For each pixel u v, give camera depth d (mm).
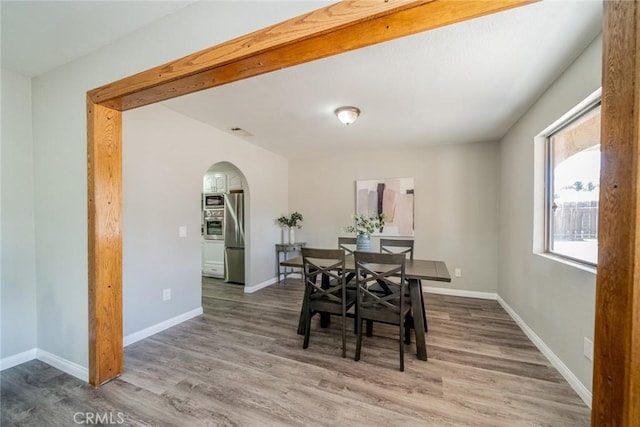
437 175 4336
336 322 3178
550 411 1710
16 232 2242
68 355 2141
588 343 1780
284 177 5312
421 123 3279
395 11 1057
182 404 1782
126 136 2602
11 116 2219
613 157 845
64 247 2133
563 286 2088
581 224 2053
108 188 2004
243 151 4180
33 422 1636
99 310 1966
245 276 4438
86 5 1538
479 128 3449
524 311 2887
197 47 1523
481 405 1766
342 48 1310
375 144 4301
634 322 791
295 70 2082
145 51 1709
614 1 841
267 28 1306
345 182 4953
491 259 4055
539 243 2621
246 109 2914
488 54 1862
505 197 3629
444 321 3166
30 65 2125
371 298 2529
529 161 2754
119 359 2100
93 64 1942
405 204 4504
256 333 2881
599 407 881
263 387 1955
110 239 2021
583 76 1799
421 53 1855
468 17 1087
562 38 1681
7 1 1494
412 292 2393
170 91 1769
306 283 2645
